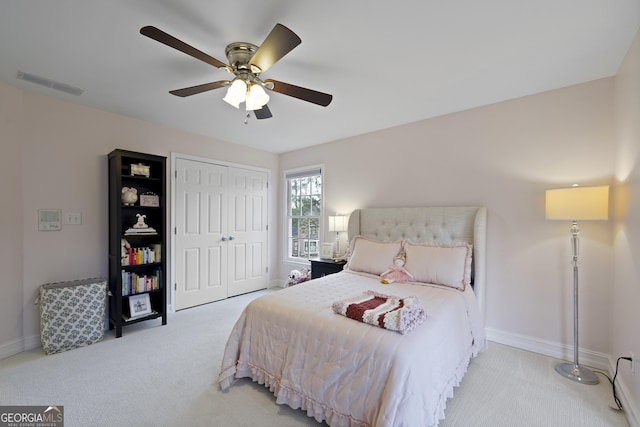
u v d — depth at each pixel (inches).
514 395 76.7
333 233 164.2
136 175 121.8
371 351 59.7
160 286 127.9
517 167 105.7
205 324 127.1
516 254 105.6
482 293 107.0
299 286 99.6
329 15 63.0
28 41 73.0
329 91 100.0
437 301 83.2
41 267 105.3
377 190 144.5
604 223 90.2
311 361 67.7
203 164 154.9
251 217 179.6
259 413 69.9
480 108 113.6
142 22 65.8
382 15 62.9
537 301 101.4
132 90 101.2
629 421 66.0
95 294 107.9
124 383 81.8
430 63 82.5
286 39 57.5
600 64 82.6
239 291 172.7
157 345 106.3
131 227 127.0
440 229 118.5
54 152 108.2
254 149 180.9
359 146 151.9
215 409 71.2
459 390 79.0
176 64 84.3
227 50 74.7
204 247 155.7
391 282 104.9
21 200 100.9
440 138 123.6
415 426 52.2
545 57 79.3
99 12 62.4
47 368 89.4
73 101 111.0
